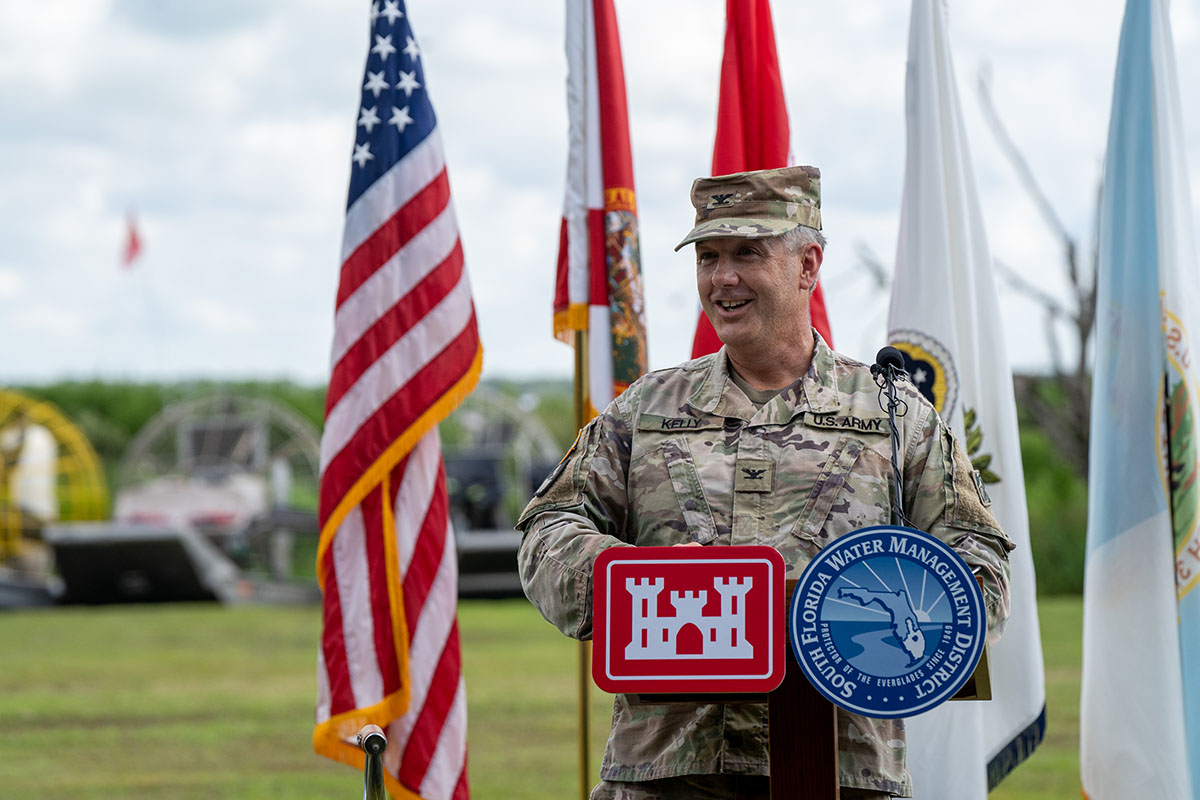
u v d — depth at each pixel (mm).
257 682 25750
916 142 9547
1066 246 31750
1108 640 9016
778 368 6066
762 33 9859
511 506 49812
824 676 4645
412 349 10219
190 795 16188
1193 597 8930
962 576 4641
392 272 10289
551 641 30938
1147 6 9367
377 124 10477
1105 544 9094
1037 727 9023
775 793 4906
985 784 8805
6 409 50156
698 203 6000
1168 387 9055
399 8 10641
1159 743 8797
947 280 9367
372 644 10000
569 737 19688
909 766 8672
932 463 5844
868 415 5949
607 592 4711
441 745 10016
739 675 4672
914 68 9609
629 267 10031
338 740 9992
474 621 35625
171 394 71625
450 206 10547
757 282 5859
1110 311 9281
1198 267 9359
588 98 10109
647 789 5727
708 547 4707
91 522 49562
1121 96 9383
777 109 9781
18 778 17203
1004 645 9078
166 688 24938
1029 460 40312
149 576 42062
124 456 67312
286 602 44062
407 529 10188
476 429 53281
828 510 5777
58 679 26078
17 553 46375
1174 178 9250
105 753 18891
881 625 4648
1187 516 8953
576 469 6047
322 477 10211
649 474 5980
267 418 55219
